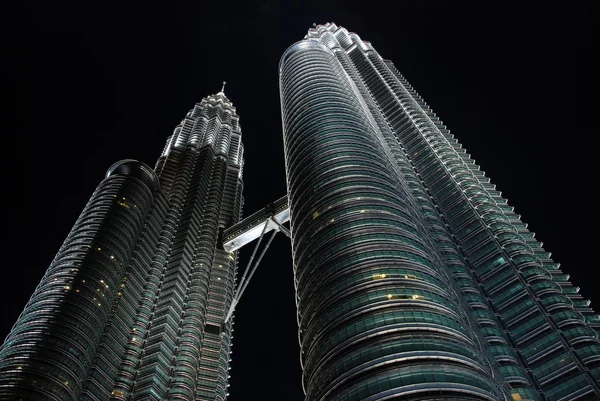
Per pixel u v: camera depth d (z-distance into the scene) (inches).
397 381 2583.7
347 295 3331.7
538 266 4490.7
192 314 6574.8
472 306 4094.5
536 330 3917.3
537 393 3467.0
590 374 3449.8
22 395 4259.4
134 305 6131.9
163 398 5447.8
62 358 4662.9
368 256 3580.2
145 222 7106.3
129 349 5659.5
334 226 4013.3
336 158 4985.2
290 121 6461.6
